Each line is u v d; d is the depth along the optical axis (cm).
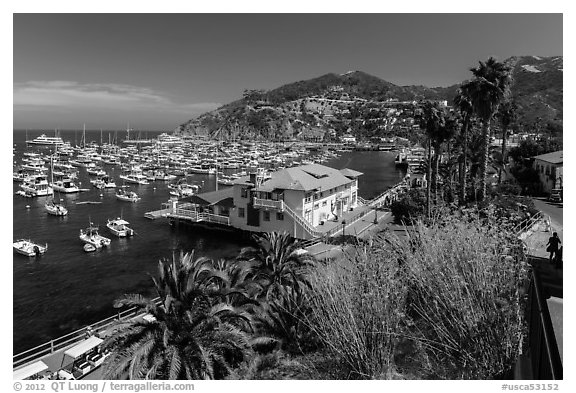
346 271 950
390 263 956
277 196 4291
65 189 7694
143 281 3631
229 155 15038
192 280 1470
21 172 9312
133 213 6153
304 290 1388
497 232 949
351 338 873
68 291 3416
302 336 1245
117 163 12094
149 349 1260
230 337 1325
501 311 812
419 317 977
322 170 5112
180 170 11044
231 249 4447
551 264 1388
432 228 1023
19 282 3603
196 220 5000
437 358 865
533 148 5194
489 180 4531
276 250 2164
